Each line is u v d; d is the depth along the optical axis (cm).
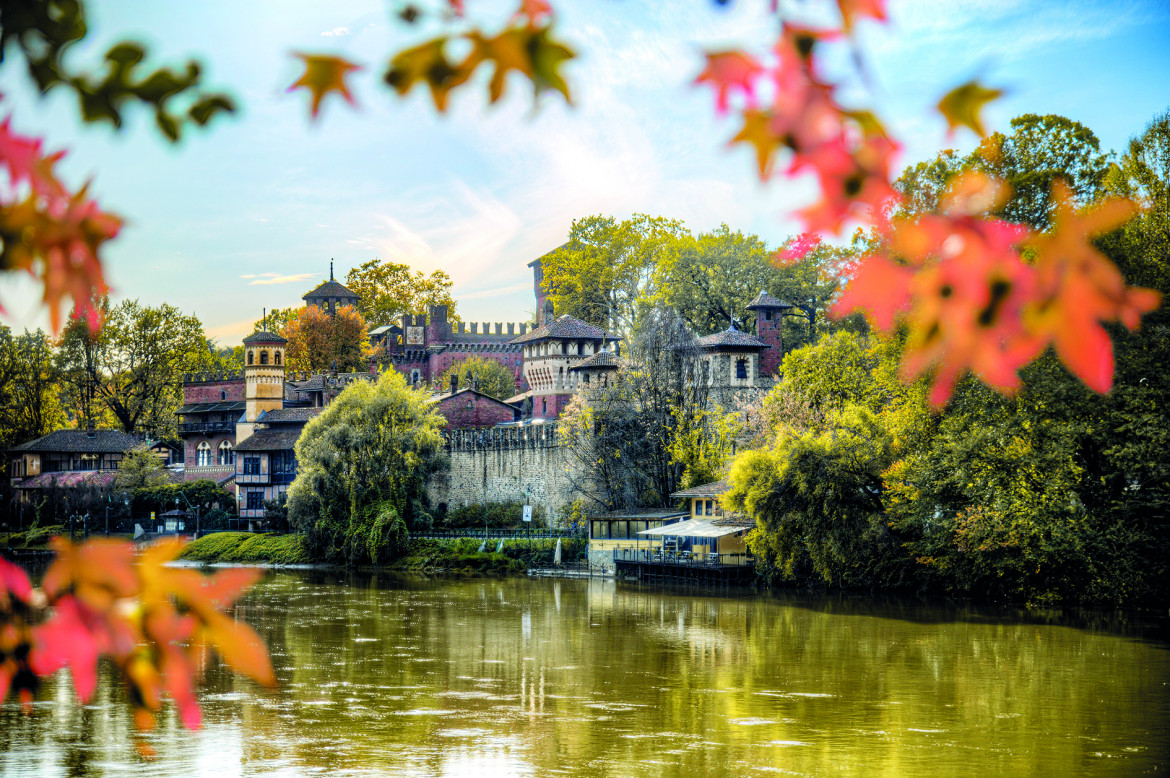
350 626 5553
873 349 6869
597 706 3656
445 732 3309
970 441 5697
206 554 10369
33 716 3431
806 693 3803
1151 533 5584
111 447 13712
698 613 5962
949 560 6075
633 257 14025
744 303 11919
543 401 11744
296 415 12875
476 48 305
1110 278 284
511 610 6225
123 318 14875
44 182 345
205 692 3841
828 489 6538
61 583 361
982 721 3359
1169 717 3375
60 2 341
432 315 16312
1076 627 5197
